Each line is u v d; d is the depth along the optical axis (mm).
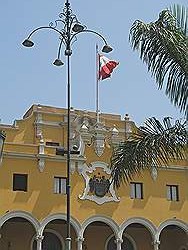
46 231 42812
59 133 45719
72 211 40469
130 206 42250
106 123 47062
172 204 43594
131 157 19516
